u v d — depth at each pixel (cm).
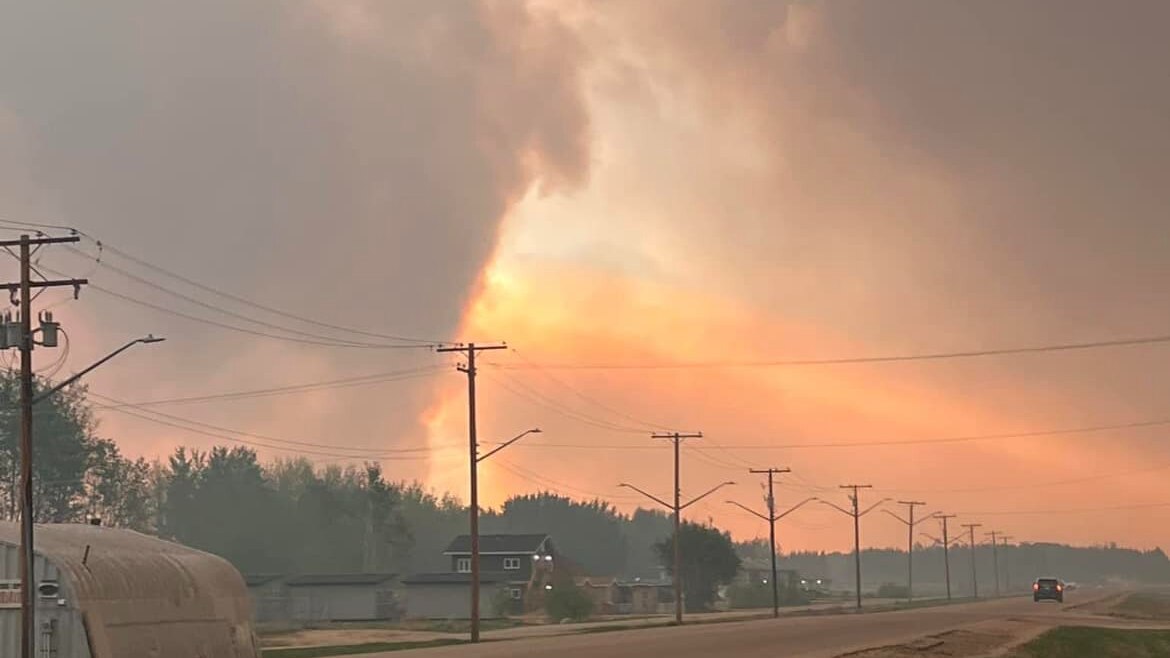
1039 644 5478
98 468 11400
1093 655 5394
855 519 13375
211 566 4250
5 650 3584
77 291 3750
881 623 7531
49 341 3712
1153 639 6200
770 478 10844
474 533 6350
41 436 10688
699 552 13800
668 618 10275
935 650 4922
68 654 3462
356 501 16350
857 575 13150
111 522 11819
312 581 11269
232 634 4175
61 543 3709
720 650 4775
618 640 5622
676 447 9350
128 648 3616
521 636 6725
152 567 3906
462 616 11544
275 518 16150
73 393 11200
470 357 6606
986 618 8325
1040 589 13725
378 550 15875
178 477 16362
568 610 10838
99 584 3600
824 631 6475
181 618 3900
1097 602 13900
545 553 13412
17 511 10538
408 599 11700
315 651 5459
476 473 6438
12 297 3709
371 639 6962
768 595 15900
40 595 3509
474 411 6500
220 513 15925
